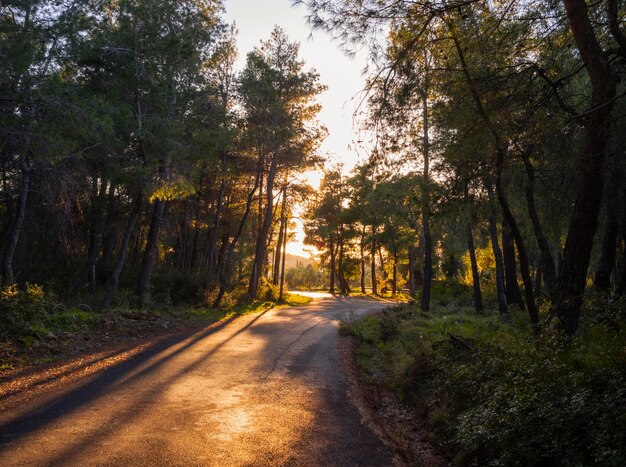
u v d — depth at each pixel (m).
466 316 21.83
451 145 10.10
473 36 8.34
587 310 8.69
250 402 8.20
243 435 6.48
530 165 11.06
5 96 13.98
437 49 8.73
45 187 17.06
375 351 15.71
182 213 34.66
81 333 13.70
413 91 8.67
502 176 12.15
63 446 5.70
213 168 28.70
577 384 5.76
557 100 8.44
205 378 9.83
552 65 8.55
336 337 17.59
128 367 10.48
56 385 8.63
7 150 16.16
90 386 8.66
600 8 7.88
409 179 15.91
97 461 5.30
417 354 11.42
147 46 19.39
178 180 19.69
